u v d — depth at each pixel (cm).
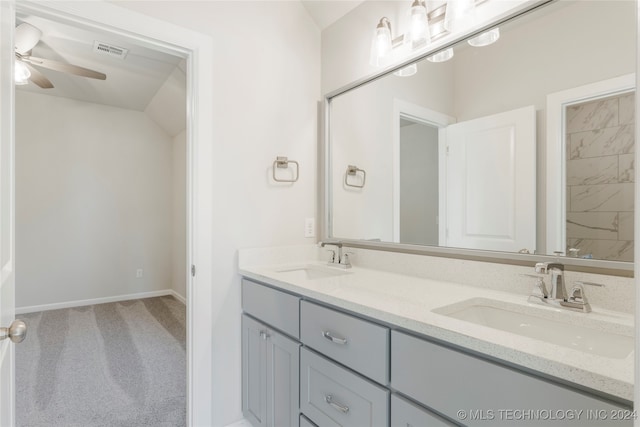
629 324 88
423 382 92
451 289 131
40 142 382
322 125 208
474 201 136
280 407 148
